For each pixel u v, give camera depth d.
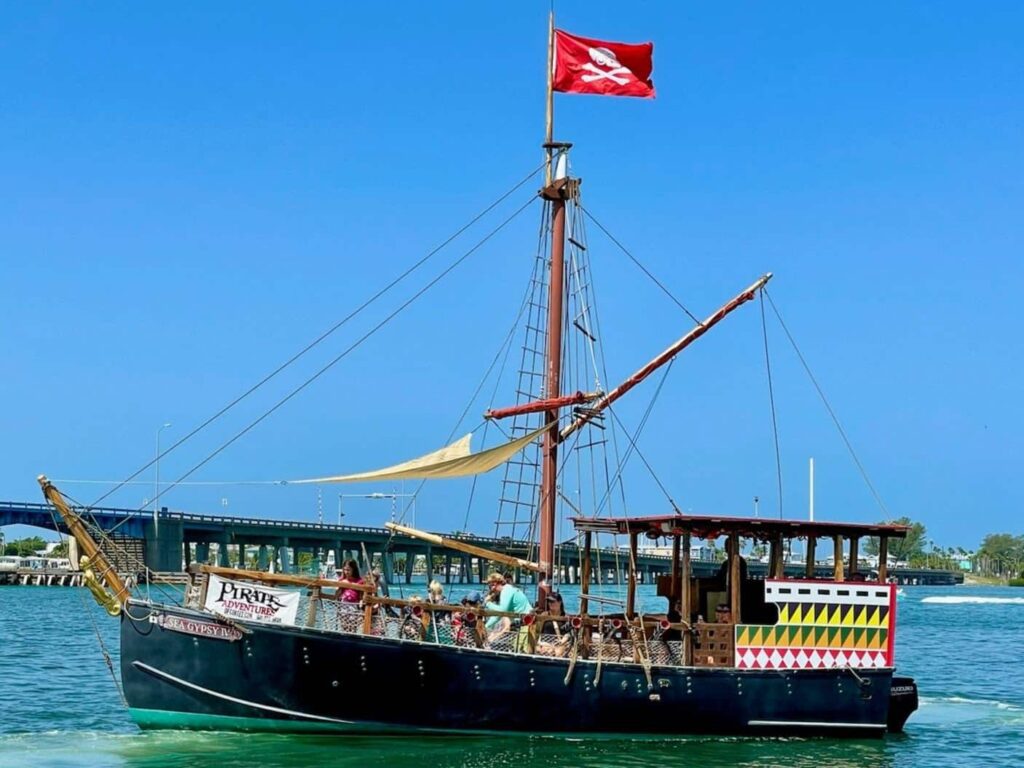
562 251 38.84
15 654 56.25
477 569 167.25
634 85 39.47
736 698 31.77
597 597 34.06
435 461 34.78
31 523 139.25
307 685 29.55
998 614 148.12
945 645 83.50
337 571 34.91
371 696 29.77
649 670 31.22
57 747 29.55
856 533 33.41
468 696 30.27
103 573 30.19
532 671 30.64
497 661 30.45
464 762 28.41
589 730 31.02
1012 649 78.62
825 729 32.38
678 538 34.59
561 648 31.56
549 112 39.41
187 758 28.03
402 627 30.27
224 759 28.00
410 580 155.88
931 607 180.00
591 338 38.28
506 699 30.48
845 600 32.59
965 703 44.75
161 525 131.50
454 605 30.66
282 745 29.41
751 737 32.03
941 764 30.59
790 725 32.09
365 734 30.02
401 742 30.03
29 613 98.38
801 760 29.94
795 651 32.22
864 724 32.59
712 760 29.48
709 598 33.34
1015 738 34.97
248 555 181.00
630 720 31.19
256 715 29.67
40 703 38.34
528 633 31.28
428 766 27.88
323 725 29.80
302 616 29.81
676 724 31.50
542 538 36.94
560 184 38.62
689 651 31.83
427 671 30.02
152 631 29.78
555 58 39.34
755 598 33.16
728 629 32.00
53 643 63.53
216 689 29.58
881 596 32.81
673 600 34.31
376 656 29.80
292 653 29.48
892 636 32.84
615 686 31.12
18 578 178.00
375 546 154.50
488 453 35.03
